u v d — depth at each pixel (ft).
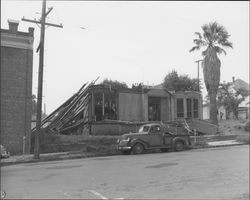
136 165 53.62
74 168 52.44
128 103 111.86
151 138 80.33
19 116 85.30
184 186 36.01
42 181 40.65
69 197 31.68
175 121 111.04
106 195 32.58
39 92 74.08
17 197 31.65
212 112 122.62
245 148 82.02
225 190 33.68
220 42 124.36
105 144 89.86
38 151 71.92
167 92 119.85
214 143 99.81
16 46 86.07
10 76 84.99
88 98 106.42
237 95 200.64
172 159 60.44
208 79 122.52
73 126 104.27
